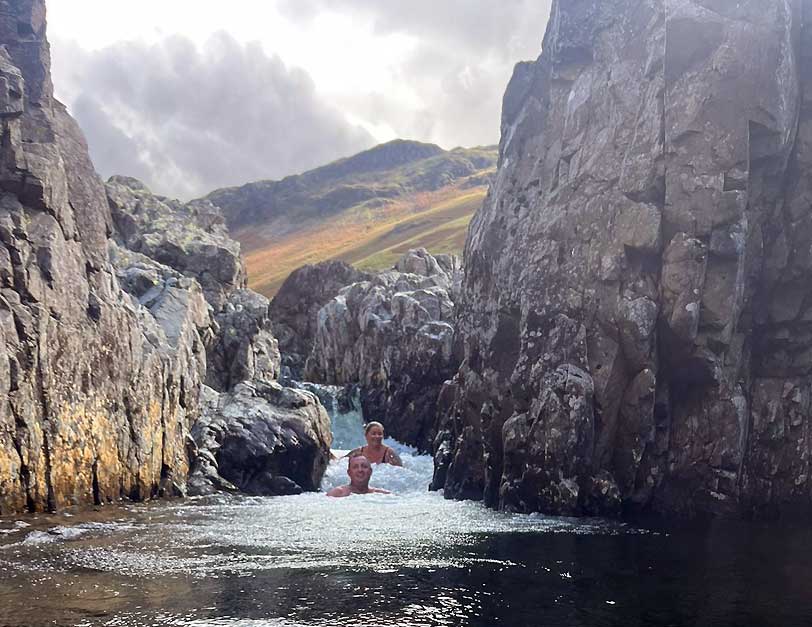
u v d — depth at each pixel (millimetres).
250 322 45688
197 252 47562
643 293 24625
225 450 32219
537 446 25250
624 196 25266
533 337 26656
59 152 26781
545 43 30281
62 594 13750
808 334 25281
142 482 27844
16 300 23594
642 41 26250
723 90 24172
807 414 25234
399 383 46594
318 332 56219
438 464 31859
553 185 28000
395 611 13055
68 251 26312
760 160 24641
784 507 24969
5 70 25422
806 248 25016
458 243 113625
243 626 12078
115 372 27234
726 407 24641
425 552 18094
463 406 30016
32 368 23359
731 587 15102
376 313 49750
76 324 25812
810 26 25047
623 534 21047
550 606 13617
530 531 21375
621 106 26312
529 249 27750
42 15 27453
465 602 13734
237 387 36188
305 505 27094
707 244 24109
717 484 24656
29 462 22969
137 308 32500
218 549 18047
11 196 25156
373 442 37188
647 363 24531
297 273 69000
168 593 13914
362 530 21250
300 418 34250
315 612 12898
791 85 24422
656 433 25078
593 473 24797
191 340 34531
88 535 19750
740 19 24312
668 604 13859
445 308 47656
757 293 25609
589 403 24750
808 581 15633
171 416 30516
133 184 53938
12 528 20250
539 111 29703
